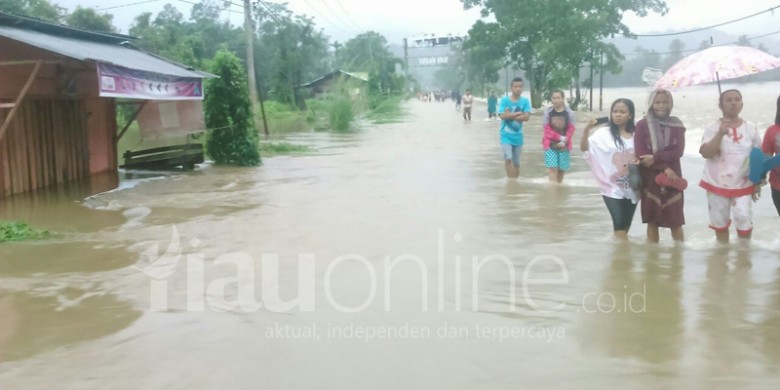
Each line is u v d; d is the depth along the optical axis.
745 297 5.17
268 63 56.28
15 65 11.56
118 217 9.25
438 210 9.05
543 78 53.16
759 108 32.12
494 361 4.02
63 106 13.41
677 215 6.75
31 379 3.86
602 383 3.70
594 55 46.75
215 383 3.78
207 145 16.70
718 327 4.54
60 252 6.98
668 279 5.67
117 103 15.92
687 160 14.73
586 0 45.59
